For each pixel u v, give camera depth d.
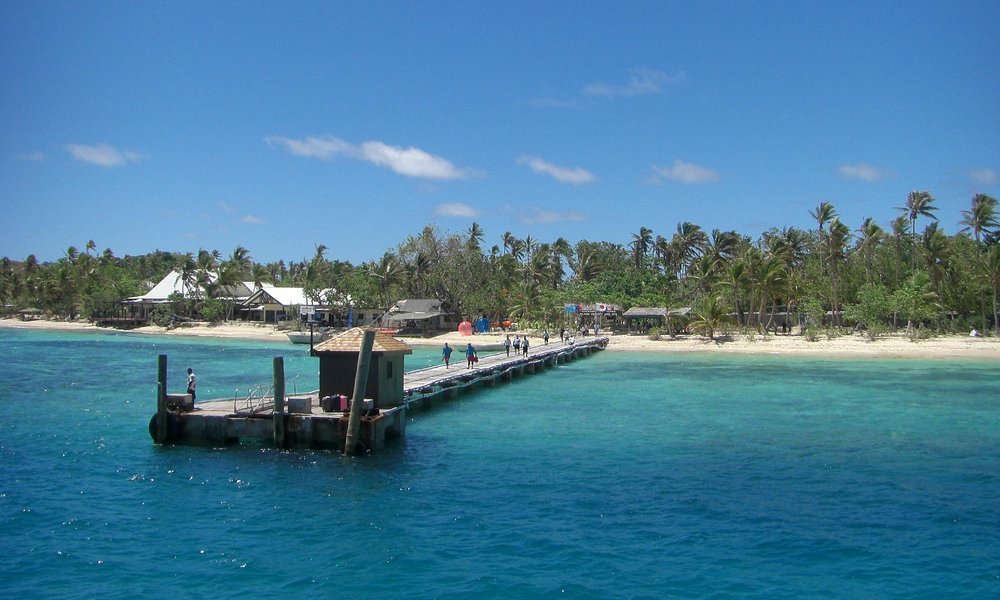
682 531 18.42
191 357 70.50
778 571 15.95
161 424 26.73
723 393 44.19
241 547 17.14
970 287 83.06
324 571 15.82
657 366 62.09
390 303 108.56
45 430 30.64
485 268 106.31
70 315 137.12
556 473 24.03
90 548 17.06
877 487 22.44
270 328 111.19
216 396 41.44
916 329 82.62
